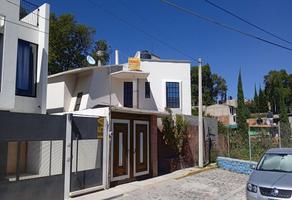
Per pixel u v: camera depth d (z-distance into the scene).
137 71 24.12
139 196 12.77
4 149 10.02
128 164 15.32
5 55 15.22
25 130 10.58
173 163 18.81
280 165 11.02
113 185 14.28
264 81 87.94
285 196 9.16
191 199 12.52
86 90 23.14
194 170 18.83
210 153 22.38
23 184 10.45
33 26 18.02
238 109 50.41
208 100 72.62
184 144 20.45
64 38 37.94
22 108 17.02
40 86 17.84
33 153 10.89
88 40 39.69
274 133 25.41
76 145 12.51
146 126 16.83
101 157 13.68
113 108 14.17
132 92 25.97
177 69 28.34
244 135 26.64
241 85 51.69
